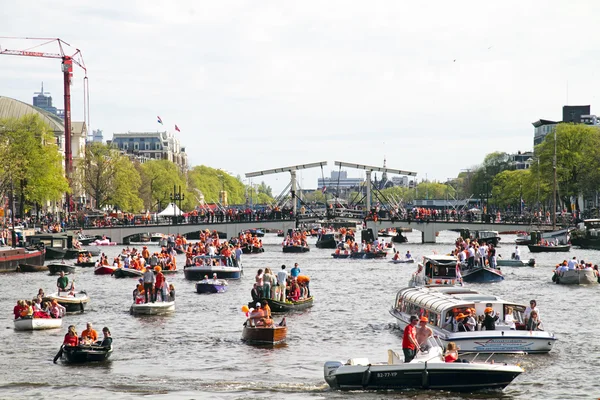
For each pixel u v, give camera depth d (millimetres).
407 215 194375
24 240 148500
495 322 55719
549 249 155375
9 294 92375
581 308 78500
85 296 78250
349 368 45031
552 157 196000
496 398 44531
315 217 199500
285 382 48219
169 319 72062
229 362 53844
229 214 197250
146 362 53906
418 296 61500
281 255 158375
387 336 63188
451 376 44500
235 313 75750
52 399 44562
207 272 106375
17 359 54719
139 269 116000
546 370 50625
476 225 189875
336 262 139375
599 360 53469
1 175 158750
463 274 103250
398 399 43875
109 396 45219
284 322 62188
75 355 53469
